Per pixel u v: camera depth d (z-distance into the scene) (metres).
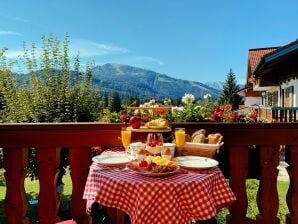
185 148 3.05
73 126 3.03
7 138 2.96
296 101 14.48
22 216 2.99
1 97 7.78
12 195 2.98
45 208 3.00
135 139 3.26
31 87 7.39
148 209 2.21
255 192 7.24
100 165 2.72
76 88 7.52
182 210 2.26
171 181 2.30
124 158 2.86
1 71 7.73
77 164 3.05
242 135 3.15
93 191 2.51
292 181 3.17
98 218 5.73
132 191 2.27
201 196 2.28
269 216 3.14
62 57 7.48
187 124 3.29
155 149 2.86
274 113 16.61
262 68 13.14
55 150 3.01
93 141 3.06
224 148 3.74
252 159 3.86
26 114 7.16
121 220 3.38
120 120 5.23
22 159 2.99
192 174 2.51
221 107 5.48
